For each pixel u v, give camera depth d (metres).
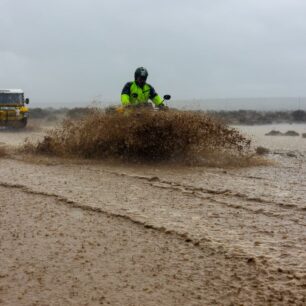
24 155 10.35
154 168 8.78
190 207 5.57
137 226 4.77
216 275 3.53
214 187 6.84
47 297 3.18
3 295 3.21
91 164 9.16
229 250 4.05
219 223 4.89
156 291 3.27
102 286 3.35
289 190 6.68
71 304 3.08
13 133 19.92
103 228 4.70
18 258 3.88
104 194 6.23
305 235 4.53
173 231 4.57
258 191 6.57
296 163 9.88
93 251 4.05
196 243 4.22
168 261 3.81
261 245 4.20
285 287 3.31
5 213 5.26
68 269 3.65
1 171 8.12
